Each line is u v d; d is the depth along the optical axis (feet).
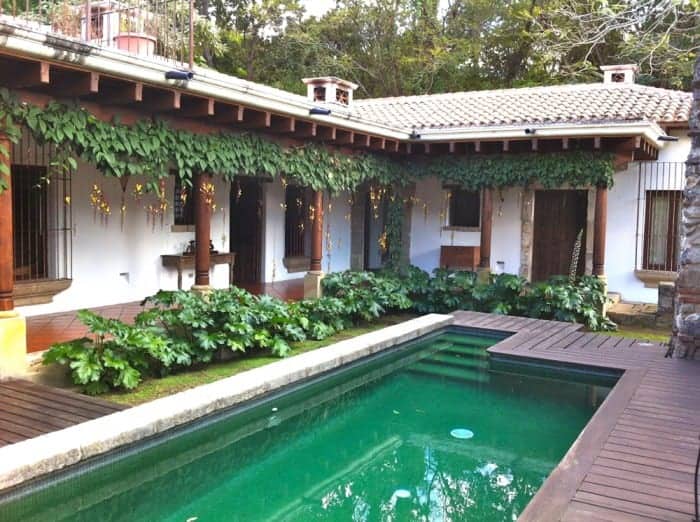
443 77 69.72
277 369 19.67
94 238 28.40
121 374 17.87
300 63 71.26
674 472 12.13
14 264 25.63
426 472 15.42
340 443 17.52
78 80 18.33
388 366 25.02
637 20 26.09
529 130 31.71
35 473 12.19
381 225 48.29
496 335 28.32
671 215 35.83
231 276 35.70
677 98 37.63
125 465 14.19
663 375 19.77
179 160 23.36
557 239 39.60
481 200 40.47
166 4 26.48
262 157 27.53
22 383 17.75
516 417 19.38
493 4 65.57
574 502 10.84
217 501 13.82
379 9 69.77
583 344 25.05
